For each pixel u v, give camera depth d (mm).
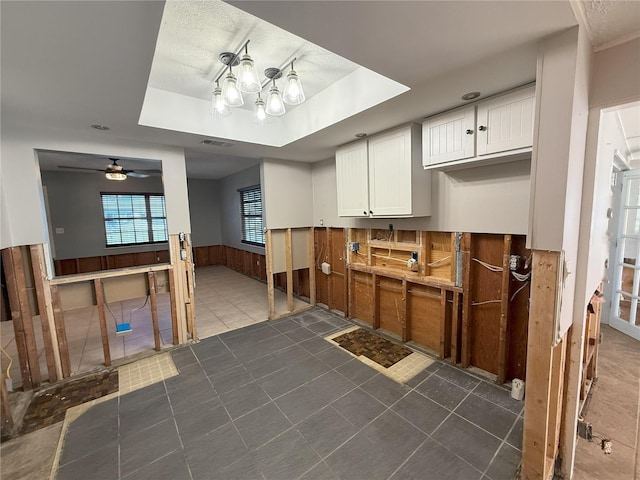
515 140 1819
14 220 2398
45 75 1518
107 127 2418
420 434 1882
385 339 3299
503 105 1858
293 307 4406
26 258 2480
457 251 2613
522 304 2311
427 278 2932
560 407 1570
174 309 3211
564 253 1312
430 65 1514
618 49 1304
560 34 1212
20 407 2217
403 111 2213
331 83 2471
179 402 2270
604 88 1354
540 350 1410
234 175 6855
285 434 1913
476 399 2217
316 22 1139
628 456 1731
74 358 3006
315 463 1688
